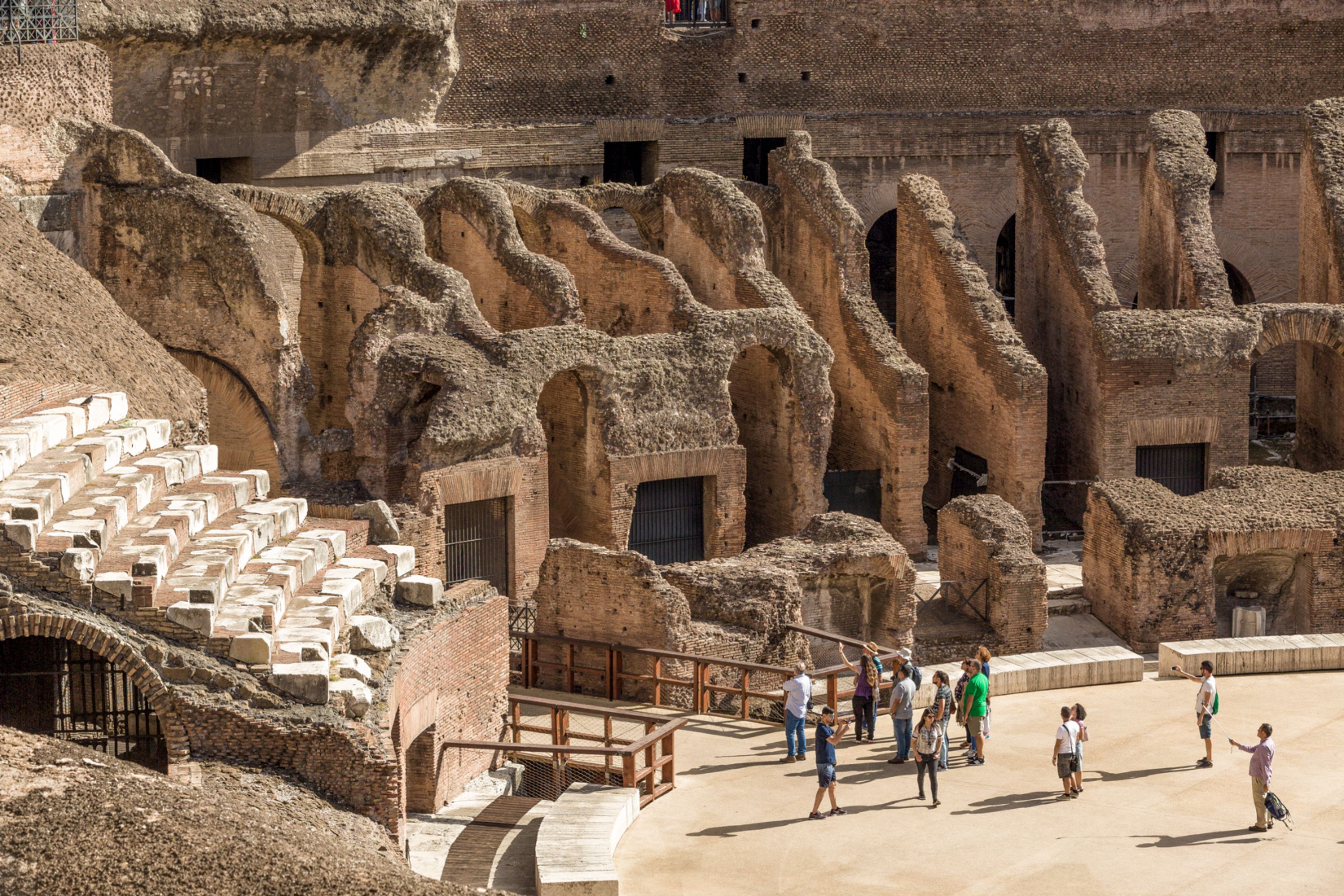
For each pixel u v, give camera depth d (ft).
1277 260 200.23
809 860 84.89
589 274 153.38
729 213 156.15
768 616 116.57
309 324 151.12
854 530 129.08
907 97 191.62
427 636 89.25
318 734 74.49
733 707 110.52
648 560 111.75
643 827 88.84
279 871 60.90
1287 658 116.98
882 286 207.41
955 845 86.79
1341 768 98.27
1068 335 165.89
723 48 186.19
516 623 123.34
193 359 137.39
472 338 135.44
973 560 135.74
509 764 99.81
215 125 161.68
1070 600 142.61
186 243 135.64
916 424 153.99
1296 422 175.73
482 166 177.27
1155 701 110.52
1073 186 167.22
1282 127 198.08
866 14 189.47
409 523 121.60
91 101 138.31
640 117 183.83
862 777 96.48
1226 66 198.08
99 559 76.38
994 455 158.30
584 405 139.23
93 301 115.34
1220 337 157.38
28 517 74.59
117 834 60.75
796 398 148.25
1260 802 88.63
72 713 79.97
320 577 88.17
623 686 111.75
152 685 73.10
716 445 143.23
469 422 127.34
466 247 151.64
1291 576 139.33
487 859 84.58
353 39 166.20
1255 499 138.41
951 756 100.01
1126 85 196.24
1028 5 192.95
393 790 75.46
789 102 188.65
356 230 144.46
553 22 179.83
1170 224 169.89
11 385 89.20
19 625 72.13
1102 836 88.12
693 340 142.92
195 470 94.07
